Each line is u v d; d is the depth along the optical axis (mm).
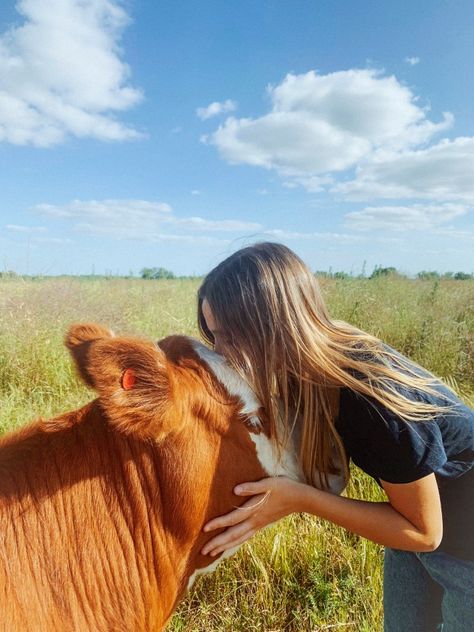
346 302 8188
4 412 4516
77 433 1604
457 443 1751
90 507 1510
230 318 1692
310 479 1777
